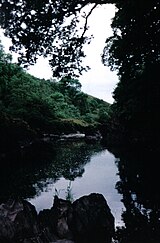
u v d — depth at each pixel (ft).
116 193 48.98
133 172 68.39
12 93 177.88
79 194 48.91
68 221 30.83
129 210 38.70
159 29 60.95
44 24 45.50
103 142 164.55
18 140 106.42
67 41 51.78
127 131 136.77
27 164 83.56
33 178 63.46
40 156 100.48
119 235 30.09
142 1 54.60
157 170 68.80
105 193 49.16
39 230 28.71
